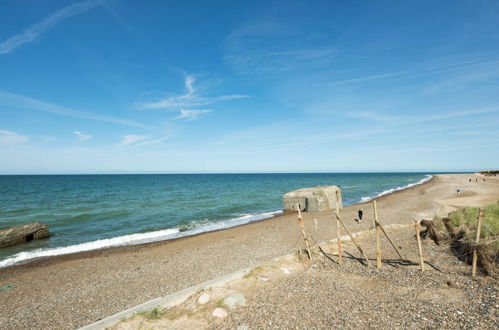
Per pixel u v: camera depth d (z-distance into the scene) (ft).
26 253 52.47
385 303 22.54
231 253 45.85
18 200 133.08
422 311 20.59
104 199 139.23
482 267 28.32
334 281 29.01
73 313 27.07
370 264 34.14
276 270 33.27
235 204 121.29
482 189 139.33
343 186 235.81
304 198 95.55
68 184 273.75
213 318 22.02
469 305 21.06
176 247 53.72
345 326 19.21
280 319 21.04
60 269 42.42
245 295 26.37
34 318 26.30
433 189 151.94
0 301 30.91
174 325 21.30
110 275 38.34
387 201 107.76
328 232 56.95
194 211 102.12
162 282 34.35
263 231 63.41
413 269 30.76
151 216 91.50
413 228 54.29
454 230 41.06
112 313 26.71
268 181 361.10
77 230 71.77
